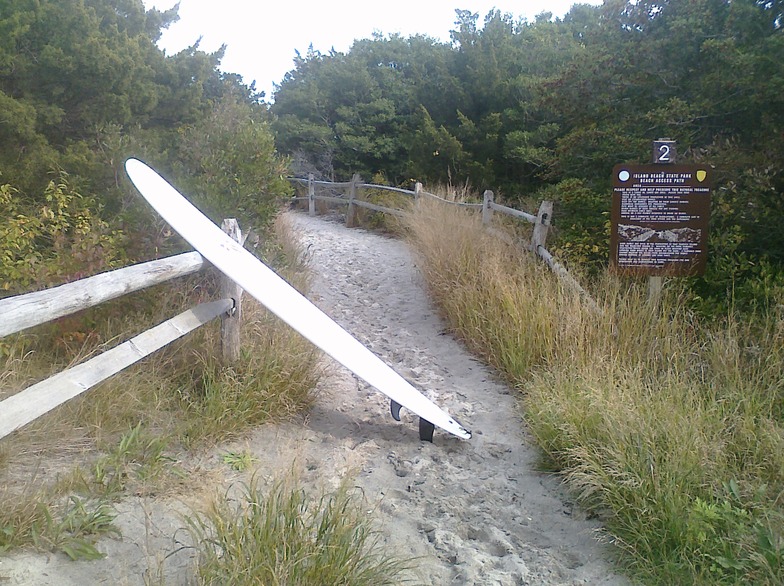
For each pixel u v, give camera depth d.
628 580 2.88
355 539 2.77
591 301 5.15
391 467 3.85
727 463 3.40
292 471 3.04
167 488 3.18
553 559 3.03
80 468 3.17
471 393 5.02
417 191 11.45
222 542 2.50
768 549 2.73
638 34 7.29
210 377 4.12
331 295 7.64
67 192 5.71
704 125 6.44
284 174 7.07
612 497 3.23
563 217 7.39
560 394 4.12
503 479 3.76
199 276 5.30
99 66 6.72
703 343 4.74
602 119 7.45
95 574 2.55
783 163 5.75
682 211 5.09
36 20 6.52
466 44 15.44
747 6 6.20
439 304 6.98
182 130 7.32
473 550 3.07
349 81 19.20
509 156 12.86
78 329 4.30
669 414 3.64
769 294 5.04
